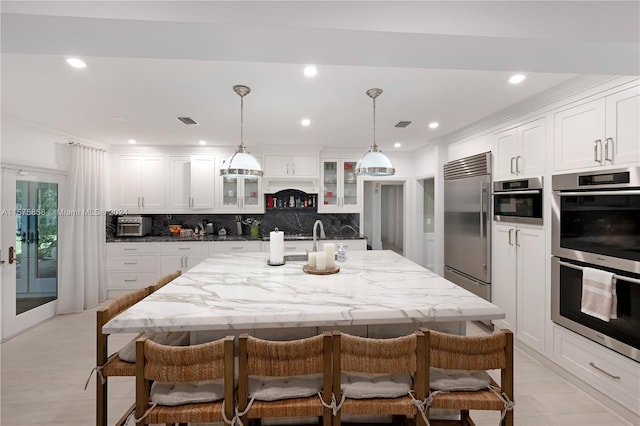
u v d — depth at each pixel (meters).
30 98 2.75
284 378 1.52
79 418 2.09
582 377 2.35
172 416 1.36
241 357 1.37
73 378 2.57
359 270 2.52
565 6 1.32
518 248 2.98
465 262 3.80
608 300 2.07
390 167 2.67
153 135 4.21
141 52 1.42
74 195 4.05
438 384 1.46
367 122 3.56
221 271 2.48
